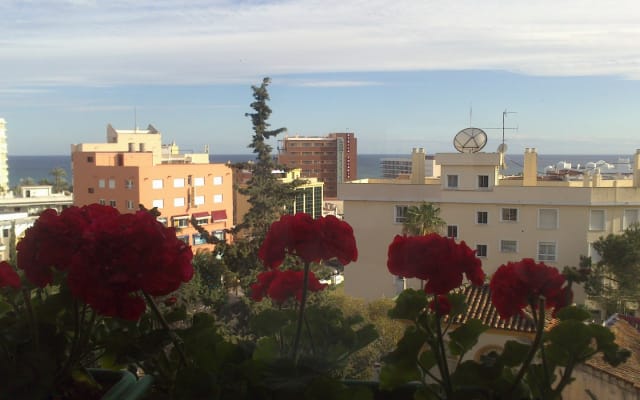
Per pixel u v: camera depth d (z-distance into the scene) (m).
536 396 1.34
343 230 1.43
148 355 1.36
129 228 1.19
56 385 1.36
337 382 1.24
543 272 1.30
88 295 1.15
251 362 1.30
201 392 1.25
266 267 1.46
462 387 1.35
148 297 1.36
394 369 1.37
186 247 1.23
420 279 1.33
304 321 1.47
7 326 1.42
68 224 1.25
